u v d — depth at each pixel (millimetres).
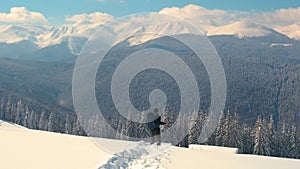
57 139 13062
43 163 8453
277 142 38375
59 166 8141
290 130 40406
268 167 9750
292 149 39031
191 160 9883
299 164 10664
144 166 8539
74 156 9398
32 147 10969
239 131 35781
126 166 8477
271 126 38094
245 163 10188
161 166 8727
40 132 16188
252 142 38438
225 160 10414
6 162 8461
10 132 15281
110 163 8312
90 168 7832
